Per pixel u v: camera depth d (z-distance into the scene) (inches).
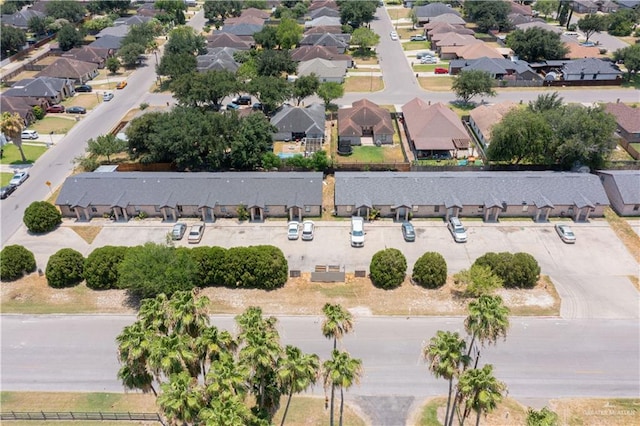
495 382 1529.3
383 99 4825.3
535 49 5516.7
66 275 2576.3
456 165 3472.0
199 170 3545.8
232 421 1429.6
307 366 1612.9
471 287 2395.4
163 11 7524.6
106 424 1909.4
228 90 4256.9
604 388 2010.3
